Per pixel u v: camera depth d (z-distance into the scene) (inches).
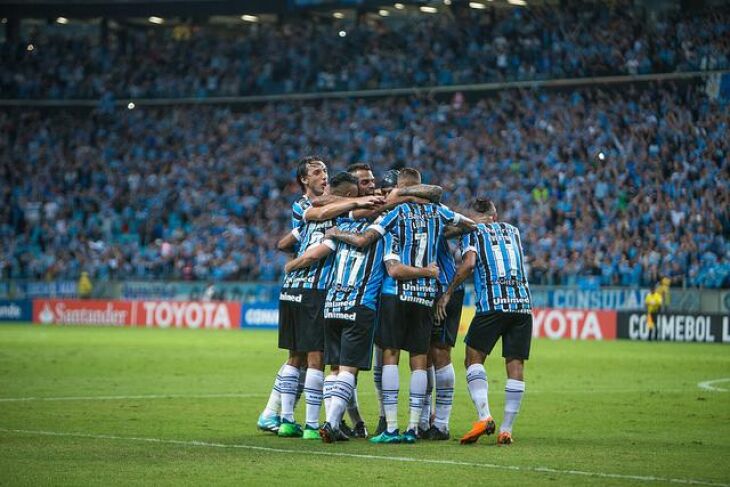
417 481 622.5
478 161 3292.3
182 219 3506.4
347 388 790.5
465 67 3592.5
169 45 4116.6
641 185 2962.6
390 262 783.7
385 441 799.1
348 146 3572.8
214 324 3051.2
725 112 3048.7
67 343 2203.5
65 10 4119.1
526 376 1496.1
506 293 797.9
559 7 3614.7
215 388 1262.3
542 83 3427.7
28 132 3978.8
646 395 1222.3
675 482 623.5
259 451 746.2
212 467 673.0
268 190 3508.9
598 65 3334.2
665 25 3312.0
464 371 1594.5
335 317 796.6
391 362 802.8
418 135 3476.9
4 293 3373.5
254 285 3068.4
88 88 4040.4
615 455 735.7
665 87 3238.2
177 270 3253.0
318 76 3799.2
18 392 1186.6
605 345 2297.0
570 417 997.2
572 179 3048.7
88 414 976.3
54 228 3582.7
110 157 3850.9
